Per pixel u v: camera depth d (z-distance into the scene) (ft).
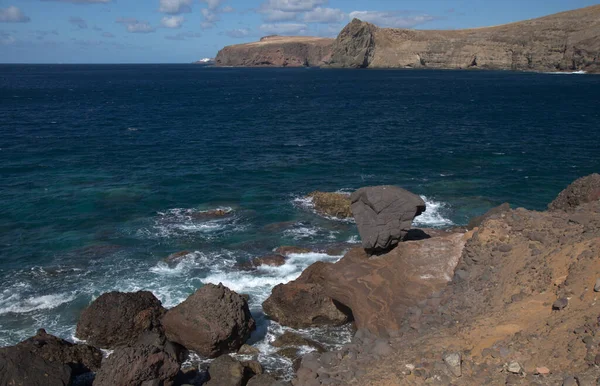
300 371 38.96
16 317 57.00
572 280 37.40
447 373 32.60
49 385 42.68
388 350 38.47
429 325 41.29
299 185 110.22
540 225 48.73
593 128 177.47
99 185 107.96
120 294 54.19
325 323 54.75
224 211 92.02
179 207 95.09
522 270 42.88
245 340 51.98
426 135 170.40
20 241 78.43
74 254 73.87
